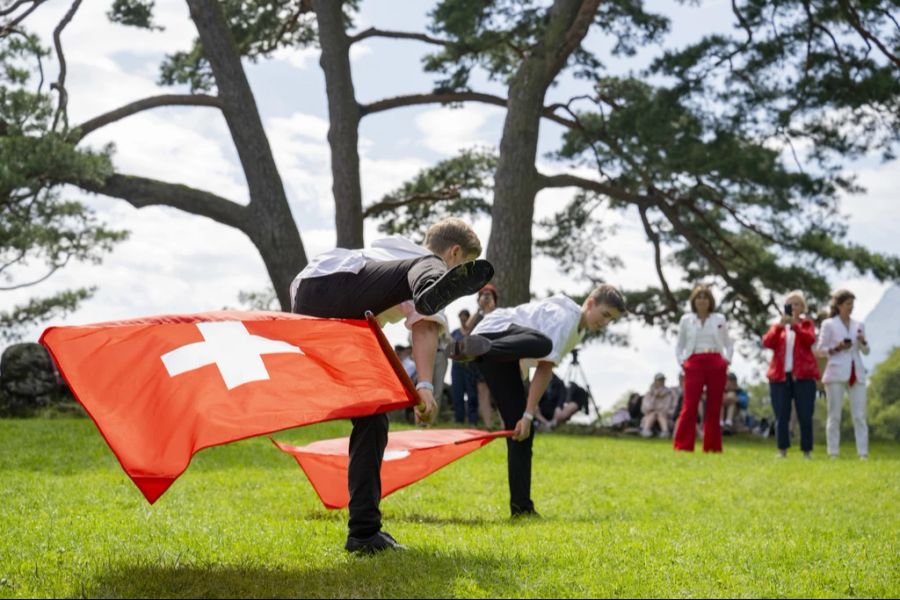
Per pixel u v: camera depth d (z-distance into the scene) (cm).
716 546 546
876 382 4128
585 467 1131
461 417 1972
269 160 2298
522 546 529
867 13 2370
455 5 2428
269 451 1195
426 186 3028
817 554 532
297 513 719
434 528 629
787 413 1420
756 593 427
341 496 714
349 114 2417
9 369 2075
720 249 3103
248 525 624
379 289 509
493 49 2644
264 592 419
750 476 1052
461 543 542
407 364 1922
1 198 1947
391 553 497
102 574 455
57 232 2375
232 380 470
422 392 520
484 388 1736
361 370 492
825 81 2434
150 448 445
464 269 445
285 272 2288
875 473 1094
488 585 427
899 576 479
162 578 445
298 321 495
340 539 565
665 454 1352
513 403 732
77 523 625
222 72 2289
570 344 730
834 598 425
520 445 744
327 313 514
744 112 2486
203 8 2283
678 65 2423
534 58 2339
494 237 2334
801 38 2473
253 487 879
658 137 2472
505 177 2338
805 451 1416
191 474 965
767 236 2856
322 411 474
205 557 504
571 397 1888
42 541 554
